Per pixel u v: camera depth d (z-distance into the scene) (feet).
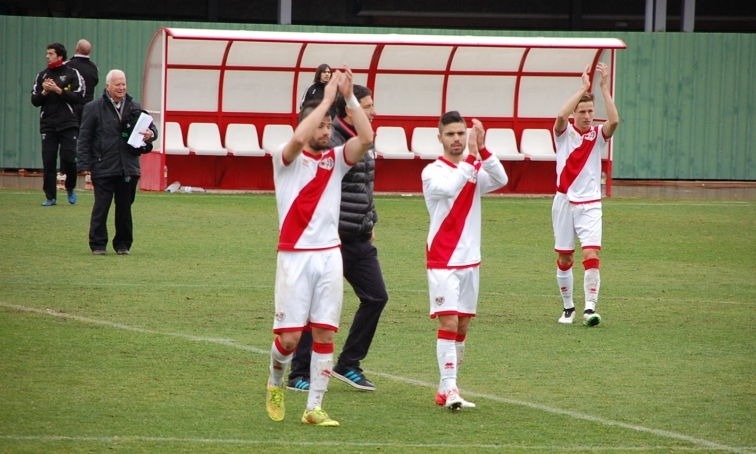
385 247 153.38
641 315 110.52
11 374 79.15
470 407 74.18
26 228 156.76
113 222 167.12
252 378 81.30
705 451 65.00
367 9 311.06
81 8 295.69
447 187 72.90
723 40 256.32
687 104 257.14
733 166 260.01
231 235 159.84
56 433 65.16
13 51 240.53
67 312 102.32
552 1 314.14
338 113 79.15
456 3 312.91
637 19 314.96
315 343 69.26
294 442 65.21
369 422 70.49
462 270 74.69
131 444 63.57
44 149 181.06
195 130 228.63
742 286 128.98
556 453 64.08
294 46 226.17
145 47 244.22
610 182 236.84
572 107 105.19
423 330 100.58
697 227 185.37
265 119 232.73
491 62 236.22
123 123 135.13
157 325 98.37
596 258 104.73
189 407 72.49
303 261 67.46
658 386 81.25
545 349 93.91
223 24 245.04
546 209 208.33
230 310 106.42
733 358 91.20
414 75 235.40
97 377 79.41
